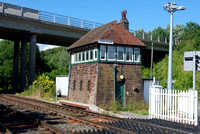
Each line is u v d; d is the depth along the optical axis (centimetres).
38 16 3362
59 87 2942
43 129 912
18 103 1934
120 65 2020
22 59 3772
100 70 1927
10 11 3145
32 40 3478
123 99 1995
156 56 5391
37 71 5244
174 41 5578
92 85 1956
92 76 1977
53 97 2688
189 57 1059
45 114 1359
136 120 1130
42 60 5438
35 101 2167
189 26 5053
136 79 2078
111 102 1914
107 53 1978
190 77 3136
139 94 2066
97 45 1950
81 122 1091
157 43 4875
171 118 1203
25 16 3259
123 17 2494
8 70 4547
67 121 1112
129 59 2083
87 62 2088
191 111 1069
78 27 3700
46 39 3975
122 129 882
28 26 3338
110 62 1978
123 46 2053
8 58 4706
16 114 1288
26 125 994
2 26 3131
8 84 4744
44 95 2723
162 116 1245
